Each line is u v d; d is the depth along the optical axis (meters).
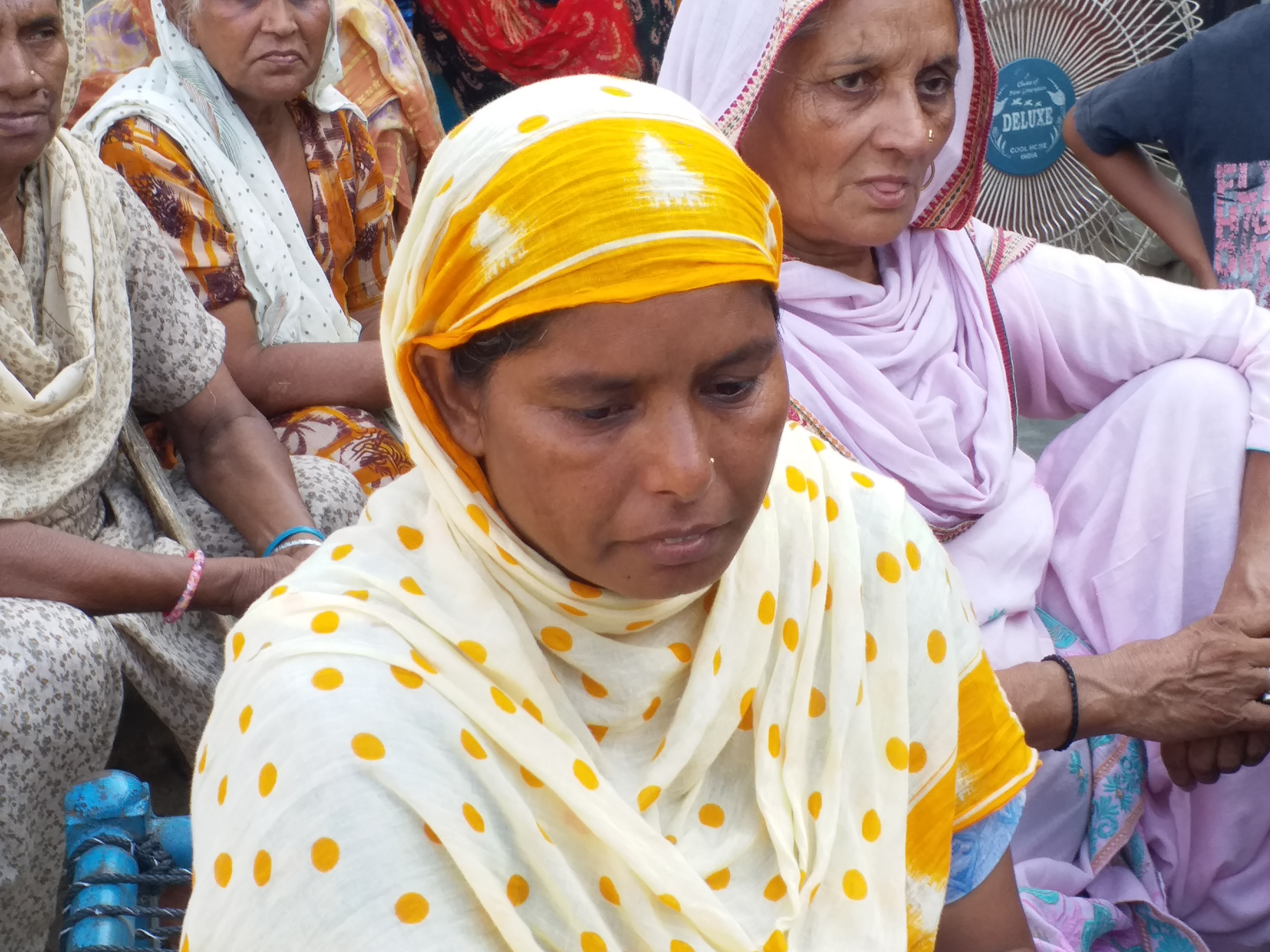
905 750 1.19
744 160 1.87
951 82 1.81
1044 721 1.74
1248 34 2.78
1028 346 2.10
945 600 1.23
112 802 1.42
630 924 1.03
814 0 1.67
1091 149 3.10
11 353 1.94
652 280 0.89
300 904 0.94
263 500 2.21
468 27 4.10
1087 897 1.86
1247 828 1.87
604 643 1.07
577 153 0.91
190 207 2.45
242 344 2.48
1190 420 1.98
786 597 1.15
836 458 1.25
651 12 4.11
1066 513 2.08
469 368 0.97
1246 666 1.77
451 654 1.02
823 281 1.88
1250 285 2.87
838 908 1.14
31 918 1.86
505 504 1.00
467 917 0.96
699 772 1.11
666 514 0.94
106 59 3.19
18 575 1.88
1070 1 3.29
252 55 2.58
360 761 0.96
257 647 1.03
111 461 2.15
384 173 3.31
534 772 1.01
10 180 1.94
